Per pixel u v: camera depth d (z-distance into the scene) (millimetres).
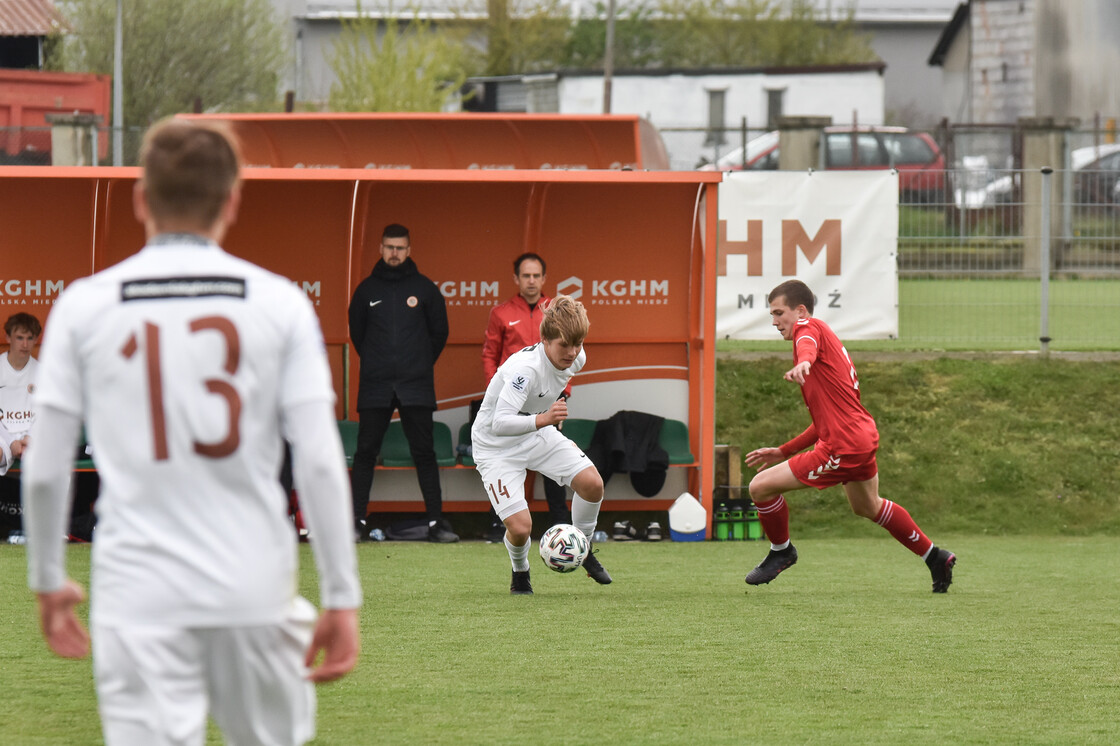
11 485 33844
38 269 36344
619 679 17531
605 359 37156
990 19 128625
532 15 136875
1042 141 71875
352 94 103750
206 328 8570
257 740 9023
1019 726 15133
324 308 37188
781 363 42719
